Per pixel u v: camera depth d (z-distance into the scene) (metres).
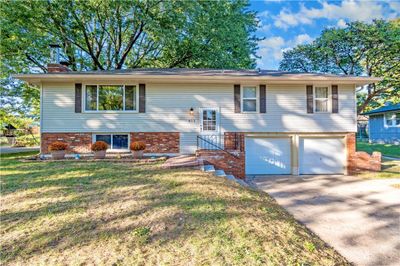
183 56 17.16
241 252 3.07
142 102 10.80
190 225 3.71
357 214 5.52
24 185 5.55
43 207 4.28
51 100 10.45
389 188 8.09
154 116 10.87
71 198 4.75
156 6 14.97
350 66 19.55
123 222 3.75
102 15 15.61
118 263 2.74
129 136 10.77
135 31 16.19
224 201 4.91
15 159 9.49
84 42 16.72
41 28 14.27
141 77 10.09
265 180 9.75
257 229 3.79
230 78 10.45
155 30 14.62
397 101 19.19
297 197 7.05
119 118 10.70
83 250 2.99
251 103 11.32
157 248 3.08
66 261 2.76
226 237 3.42
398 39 16.33
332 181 9.49
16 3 12.89
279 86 11.31
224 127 11.11
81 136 10.53
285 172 11.27
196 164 8.09
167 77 10.16
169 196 4.97
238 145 11.07
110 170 7.14
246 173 11.23
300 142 11.36
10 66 13.61
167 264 2.75
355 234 4.41
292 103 11.31
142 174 6.74
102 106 10.70
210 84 11.12
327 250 3.65
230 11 16.39
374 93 18.64
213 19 15.78
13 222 3.70
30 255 2.87
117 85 10.77
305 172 11.34
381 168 11.50
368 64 18.48
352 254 3.66
